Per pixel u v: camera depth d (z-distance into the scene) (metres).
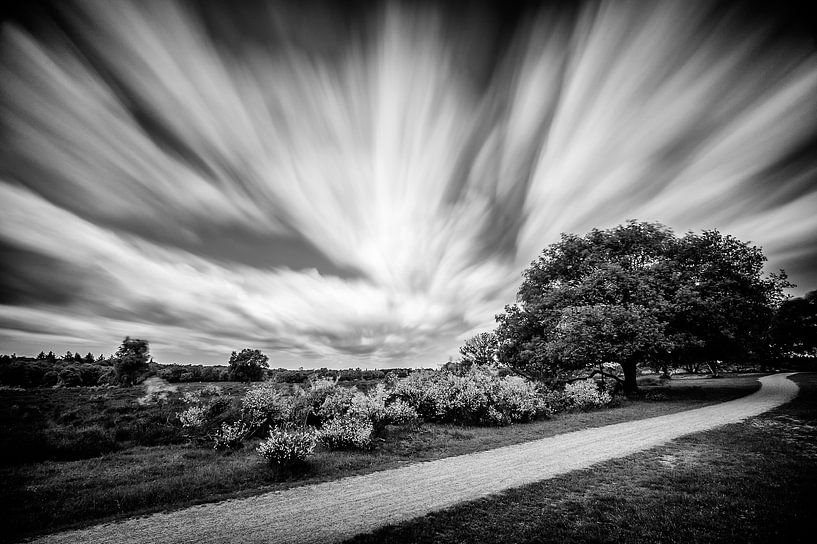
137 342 54.41
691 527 6.51
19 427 17.66
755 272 29.47
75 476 11.52
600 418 19.31
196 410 19.42
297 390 20.25
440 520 7.04
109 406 26.42
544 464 11.00
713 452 11.34
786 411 18.41
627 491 8.36
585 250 33.09
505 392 21.06
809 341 57.03
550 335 30.19
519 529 6.61
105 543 6.64
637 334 25.36
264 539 6.61
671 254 30.72
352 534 6.66
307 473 10.91
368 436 14.62
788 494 7.82
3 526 7.43
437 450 13.84
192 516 7.81
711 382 43.72
